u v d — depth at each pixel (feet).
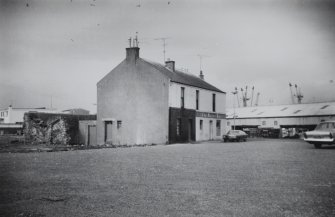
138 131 108.27
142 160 50.78
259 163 46.24
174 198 25.59
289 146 85.56
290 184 30.66
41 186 30.14
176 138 107.45
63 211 22.29
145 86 108.06
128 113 110.01
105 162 48.11
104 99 114.11
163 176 35.24
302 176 34.83
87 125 119.03
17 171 39.01
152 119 106.32
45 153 65.41
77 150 74.90
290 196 26.03
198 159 52.11
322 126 73.15
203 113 124.77
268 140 135.54
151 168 41.37
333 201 24.50
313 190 28.09
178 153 63.98
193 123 117.80
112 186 30.07
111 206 23.40
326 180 32.53
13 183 31.55
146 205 23.63
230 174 36.42
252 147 82.28
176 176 35.24
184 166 43.27
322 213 21.57
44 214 21.70
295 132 174.70
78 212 22.03
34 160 51.19
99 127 114.32
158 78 105.91
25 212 22.20
